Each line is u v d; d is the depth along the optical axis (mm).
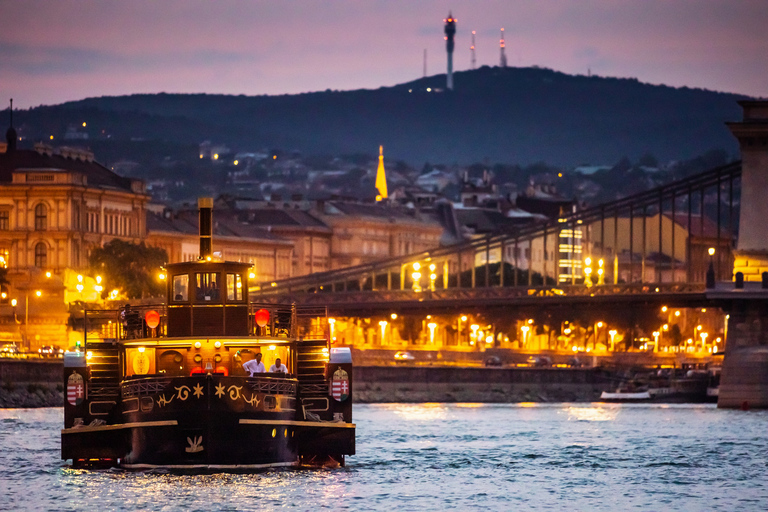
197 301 168250
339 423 173500
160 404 163875
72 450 170125
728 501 166750
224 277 168625
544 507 160125
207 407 162375
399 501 159500
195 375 162875
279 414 167875
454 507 158000
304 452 175000
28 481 167000
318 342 175250
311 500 155500
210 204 172125
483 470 191375
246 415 164500
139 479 164625
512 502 162875
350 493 162000
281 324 175500
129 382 166500
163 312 171500
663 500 166875
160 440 164500
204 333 168000
